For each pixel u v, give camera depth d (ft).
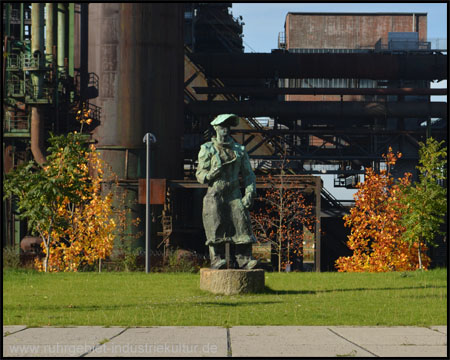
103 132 182.80
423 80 241.55
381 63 222.07
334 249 201.98
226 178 63.57
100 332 35.24
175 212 179.73
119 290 64.28
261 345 30.91
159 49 185.16
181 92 196.13
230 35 267.18
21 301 53.98
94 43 186.50
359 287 66.85
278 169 211.82
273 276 83.10
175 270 122.52
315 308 47.85
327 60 221.25
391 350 29.58
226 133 63.82
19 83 180.65
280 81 275.18
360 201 113.91
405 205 106.93
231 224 63.52
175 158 187.01
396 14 311.88
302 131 224.12
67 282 72.64
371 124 249.14
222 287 59.88
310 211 155.33
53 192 95.61
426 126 234.99
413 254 111.75
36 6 173.47
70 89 190.29
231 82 247.70
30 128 182.60
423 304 50.26
